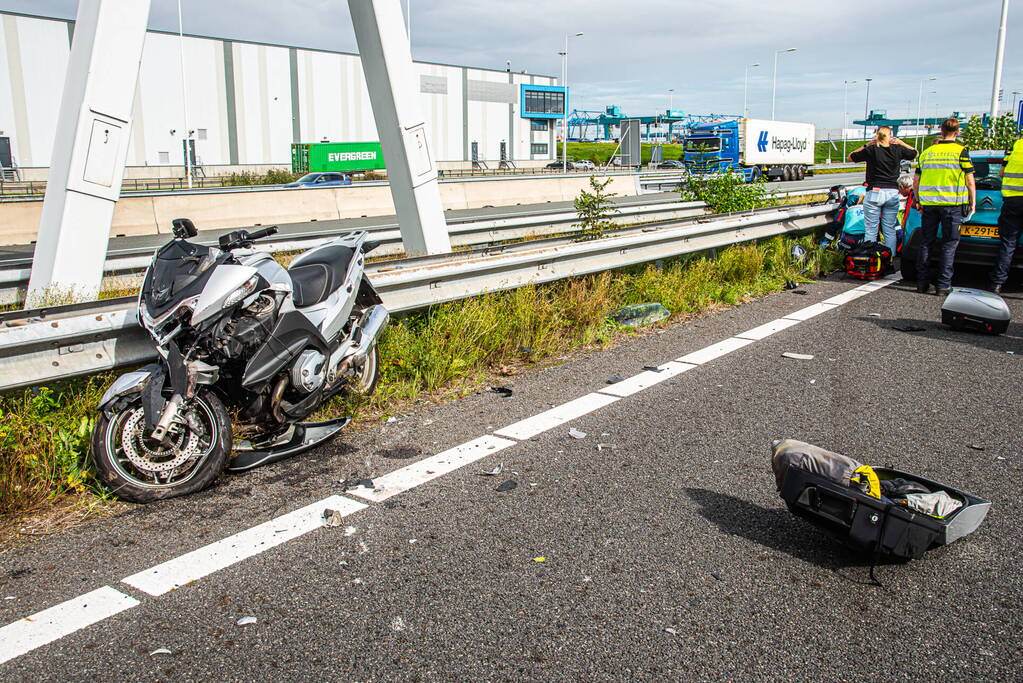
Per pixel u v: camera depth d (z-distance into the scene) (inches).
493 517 152.8
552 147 3732.8
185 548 141.1
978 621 119.2
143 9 260.8
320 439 188.1
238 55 2613.2
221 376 173.3
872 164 437.4
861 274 441.7
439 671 107.0
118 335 181.8
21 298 323.6
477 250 312.5
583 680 105.1
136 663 109.0
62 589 128.0
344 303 198.8
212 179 2162.9
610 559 136.9
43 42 2217.0
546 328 283.3
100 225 263.1
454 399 229.1
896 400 225.9
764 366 263.4
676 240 385.4
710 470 175.9
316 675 106.2
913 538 128.6
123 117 262.2
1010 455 184.4
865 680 105.4
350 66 2891.2
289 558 137.5
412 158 363.3
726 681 105.0
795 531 147.9
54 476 163.8
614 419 210.4
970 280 429.1
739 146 1934.1
